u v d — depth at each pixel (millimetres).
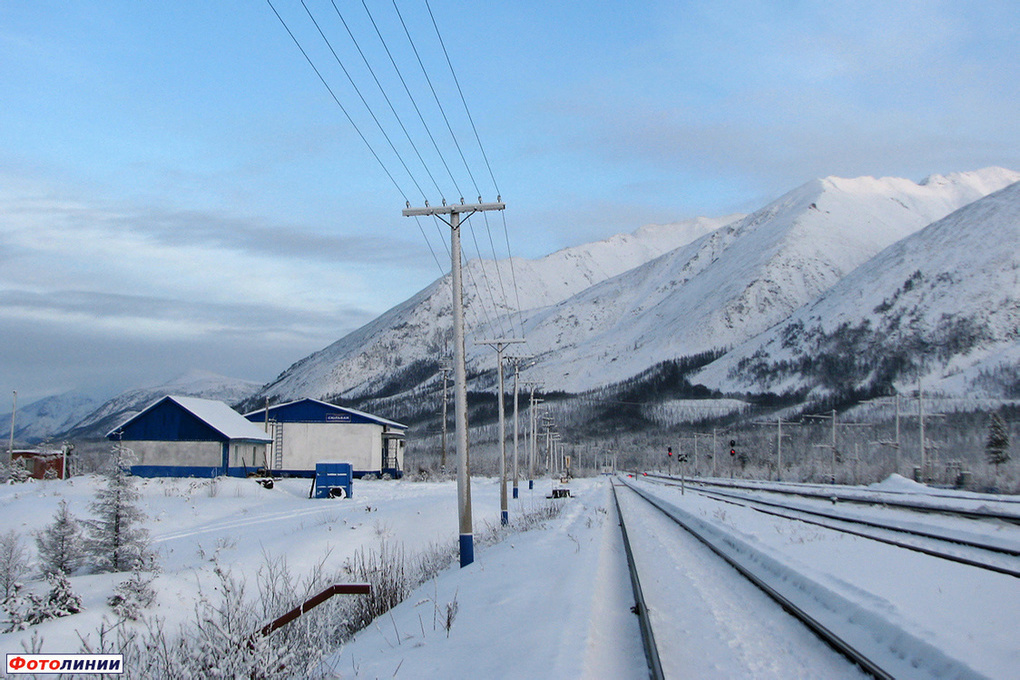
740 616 10617
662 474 140750
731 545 20297
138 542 15422
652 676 7488
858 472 67750
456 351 18516
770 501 40656
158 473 53781
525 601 10695
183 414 54344
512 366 49656
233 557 17281
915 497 37625
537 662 7355
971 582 12430
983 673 7000
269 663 6992
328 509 32781
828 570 13891
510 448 136000
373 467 64750
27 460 53344
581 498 49062
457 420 18109
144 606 11320
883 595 11156
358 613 11469
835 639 8656
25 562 15188
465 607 10664
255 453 60438
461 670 7391
